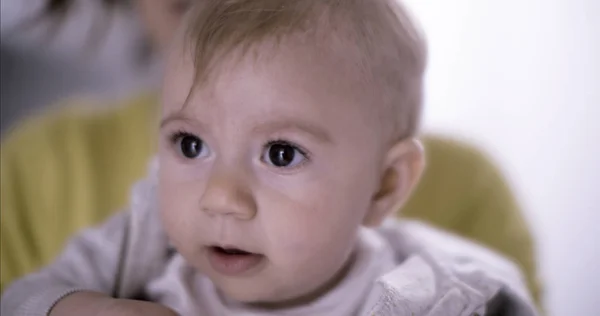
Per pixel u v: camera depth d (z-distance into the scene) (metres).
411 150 0.67
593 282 1.47
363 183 0.61
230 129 0.56
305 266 0.59
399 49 0.64
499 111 1.46
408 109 0.67
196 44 0.58
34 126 1.14
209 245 0.58
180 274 0.69
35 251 1.03
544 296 0.99
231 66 0.56
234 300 0.66
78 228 1.03
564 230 1.47
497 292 0.68
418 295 0.62
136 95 1.17
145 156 1.07
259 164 0.57
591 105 1.42
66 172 1.06
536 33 1.42
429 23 1.43
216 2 0.60
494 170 1.09
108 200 1.06
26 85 1.28
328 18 0.59
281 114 0.56
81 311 0.62
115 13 1.23
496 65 1.44
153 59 1.23
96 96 1.29
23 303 0.66
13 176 1.06
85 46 1.28
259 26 0.57
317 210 0.58
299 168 0.57
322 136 0.57
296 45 0.57
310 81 0.56
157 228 0.73
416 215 1.04
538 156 1.47
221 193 0.55
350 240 0.62
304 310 0.64
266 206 0.56
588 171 1.45
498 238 1.02
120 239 0.75
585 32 1.40
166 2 0.88
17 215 1.04
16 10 1.18
